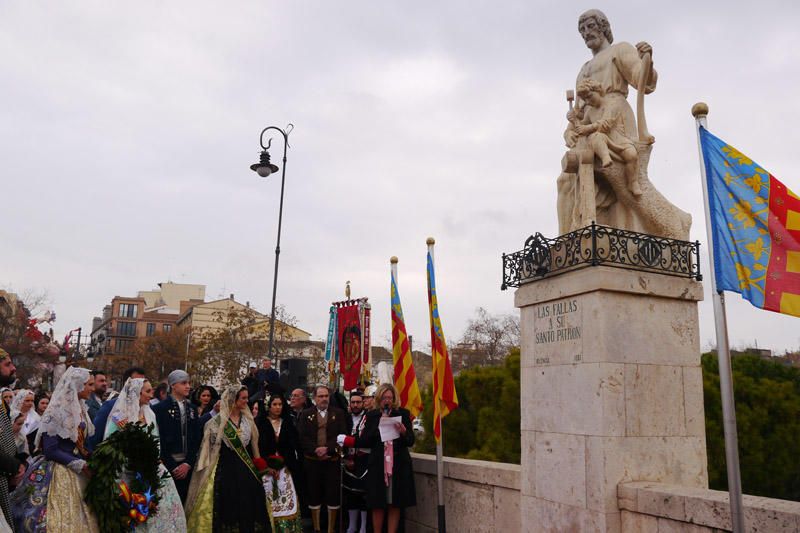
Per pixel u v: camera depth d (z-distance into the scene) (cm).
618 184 603
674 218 611
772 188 413
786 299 393
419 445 1830
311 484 792
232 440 662
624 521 496
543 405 588
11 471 466
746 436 1426
